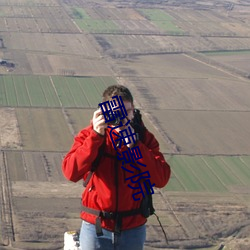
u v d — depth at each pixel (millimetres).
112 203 7312
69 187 64062
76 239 11359
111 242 7477
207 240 55062
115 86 7273
